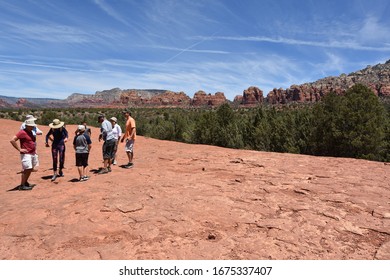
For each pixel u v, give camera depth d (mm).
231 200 5328
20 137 6297
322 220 4332
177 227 4121
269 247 3510
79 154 7066
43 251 3521
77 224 4301
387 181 6637
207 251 3428
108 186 6500
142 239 3771
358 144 12891
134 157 11469
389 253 3336
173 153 12656
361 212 4652
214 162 9742
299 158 10375
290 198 5422
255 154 11703
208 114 21531
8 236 3965
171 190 6047
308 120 16484
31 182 7223
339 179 6871
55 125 7312
